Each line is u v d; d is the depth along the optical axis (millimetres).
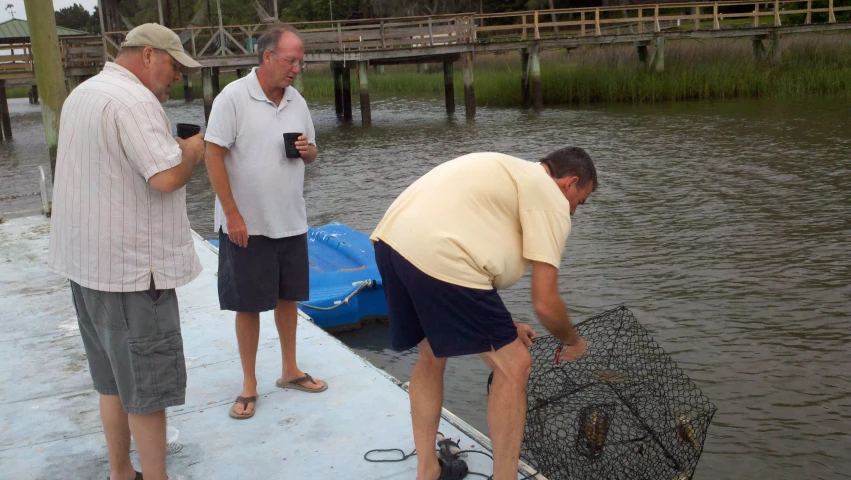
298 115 3949
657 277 8492
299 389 4250
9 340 5270
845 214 10812
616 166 15203
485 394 5938
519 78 31297
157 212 2943
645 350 4516
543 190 2822
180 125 3039
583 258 9273
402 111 29734
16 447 3787
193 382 4418
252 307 3875
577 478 3494
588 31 32156
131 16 53562
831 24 30672
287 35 3760
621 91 27656
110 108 2818
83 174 2877
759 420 5461
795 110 22281
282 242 3949
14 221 9297
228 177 3783
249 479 3426
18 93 57250
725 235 10023
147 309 2943
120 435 3229
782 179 13242
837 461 4965
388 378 4383
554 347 3852
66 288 6469
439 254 2779
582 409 3518
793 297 7754
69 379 4594
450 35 26516
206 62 25203
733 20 45438
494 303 2824
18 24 42438
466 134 21500
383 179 15359
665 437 3561
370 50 25672
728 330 6977
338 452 3619
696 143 17516
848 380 5988
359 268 7949
